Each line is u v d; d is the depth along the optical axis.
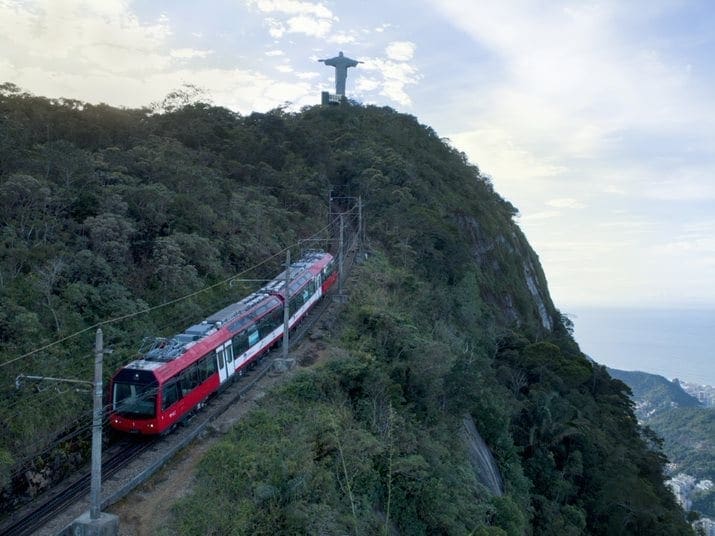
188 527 15.21
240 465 17.70
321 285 39.06
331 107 87.31
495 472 32.47
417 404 27.80
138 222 30.45
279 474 17.27
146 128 49.72
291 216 47.81
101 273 25.73
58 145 29.83
